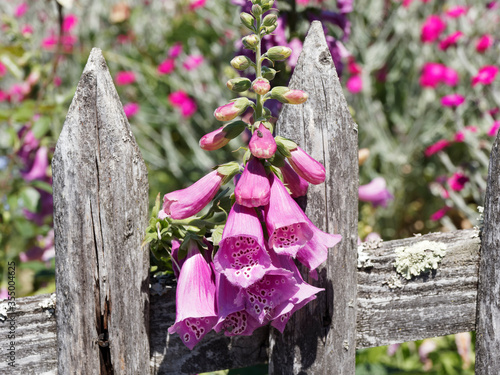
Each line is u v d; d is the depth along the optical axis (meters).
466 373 1.02
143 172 0.65
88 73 0.63
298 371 0.70
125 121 0.64
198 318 0.63
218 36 1.76
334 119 0.66
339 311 0.69
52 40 1.55
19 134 1.20
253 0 0.63
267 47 0.86
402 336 0.71
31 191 1.05
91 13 2.06
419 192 1.63
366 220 1.47
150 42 1.99
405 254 0.69
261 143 0.59
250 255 0.60
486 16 1.60
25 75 1.31
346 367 0.70
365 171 1.57
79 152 0.63
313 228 0.62
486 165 1.21
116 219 0.65
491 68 1.19
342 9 0.93
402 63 1.73
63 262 0.65
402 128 1.67
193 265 0.62
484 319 0.71
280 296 0.61
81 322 0.65
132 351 0.67
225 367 0.70
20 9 1.68
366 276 0.69
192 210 0.62
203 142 0.62
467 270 0.71
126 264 0.65
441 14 1.67
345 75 1.58
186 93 1.61
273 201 0.61
